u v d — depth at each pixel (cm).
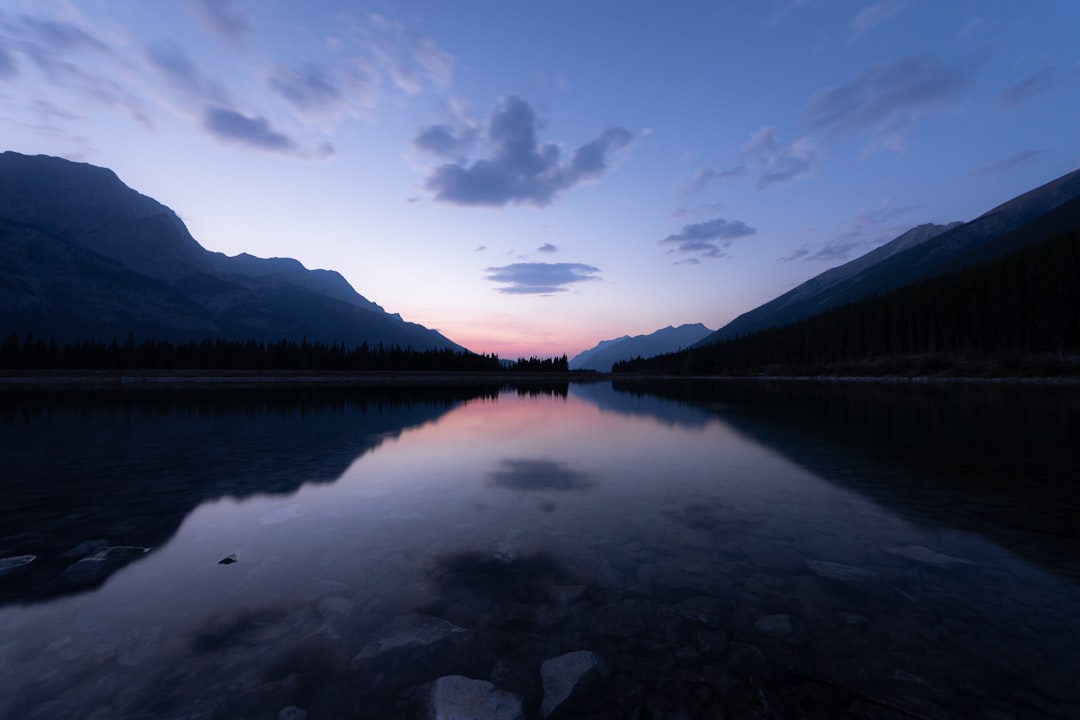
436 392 5228
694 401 3653
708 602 503
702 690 366
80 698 353
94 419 2227
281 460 1272
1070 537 678
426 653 416
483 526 748
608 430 1930
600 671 388
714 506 852
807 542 671
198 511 823
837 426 1923
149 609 487
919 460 1227
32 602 498
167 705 347
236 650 417
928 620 462
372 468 1178
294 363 10488
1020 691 357
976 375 6331
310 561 611
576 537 700
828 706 345
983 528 719
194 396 4041
